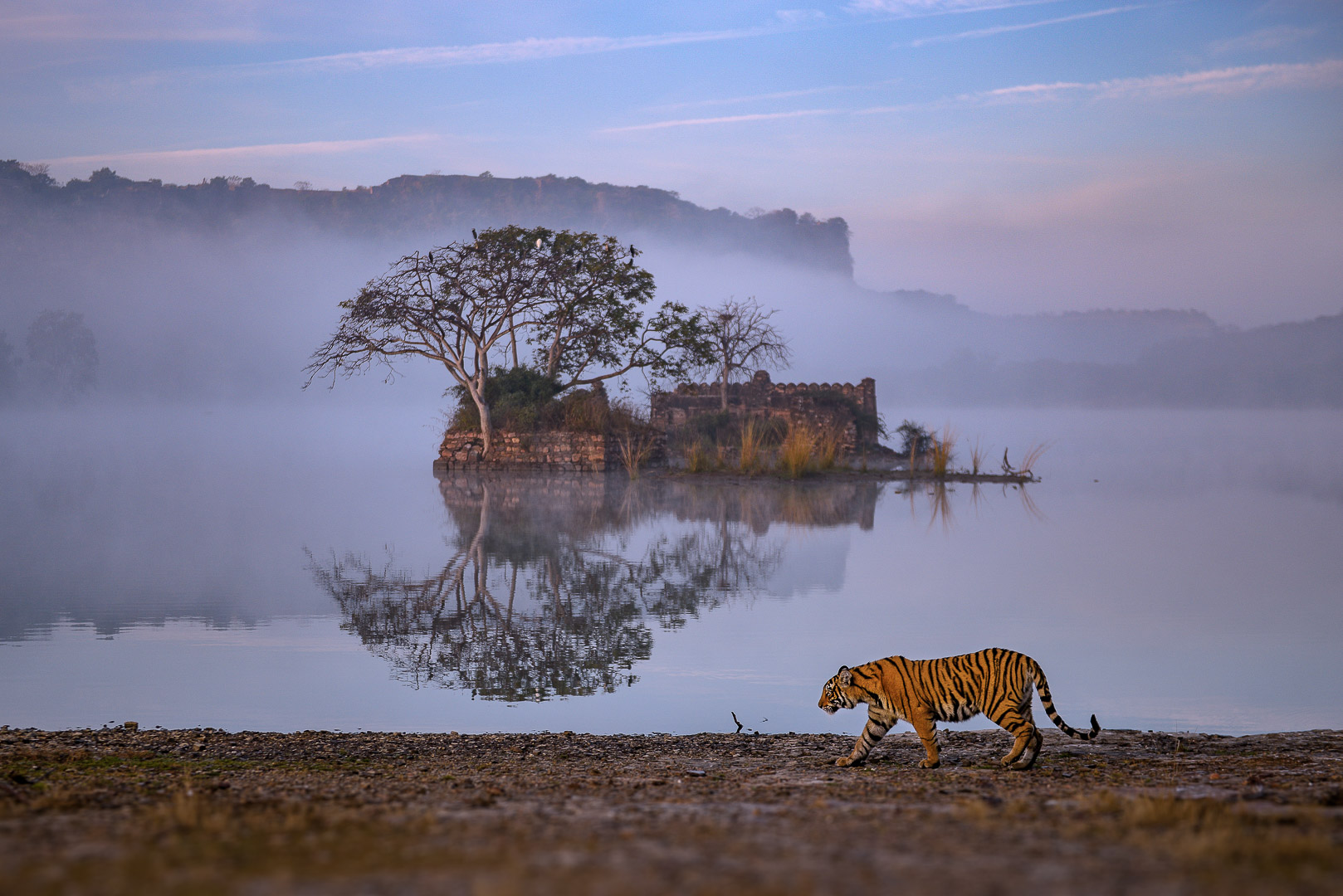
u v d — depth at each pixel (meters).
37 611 17.55
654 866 3.98
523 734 10.22
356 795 6.62
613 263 51.53
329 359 47.84
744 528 29.98
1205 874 3.79
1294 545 26.59
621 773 8.13
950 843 4.55
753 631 16.14
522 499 38.28
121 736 9.81
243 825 5.08
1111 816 5.39
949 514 33.84
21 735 9.70
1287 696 12.06
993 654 8.23
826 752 9.28
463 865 4.03
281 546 25.91
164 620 16.91
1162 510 35.12
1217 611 17.77
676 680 13.12
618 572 22.30
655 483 45.66
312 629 16.36
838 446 57.53
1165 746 9.27
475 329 51.06
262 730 10.78
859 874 3.82
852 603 18.67
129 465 54.88
